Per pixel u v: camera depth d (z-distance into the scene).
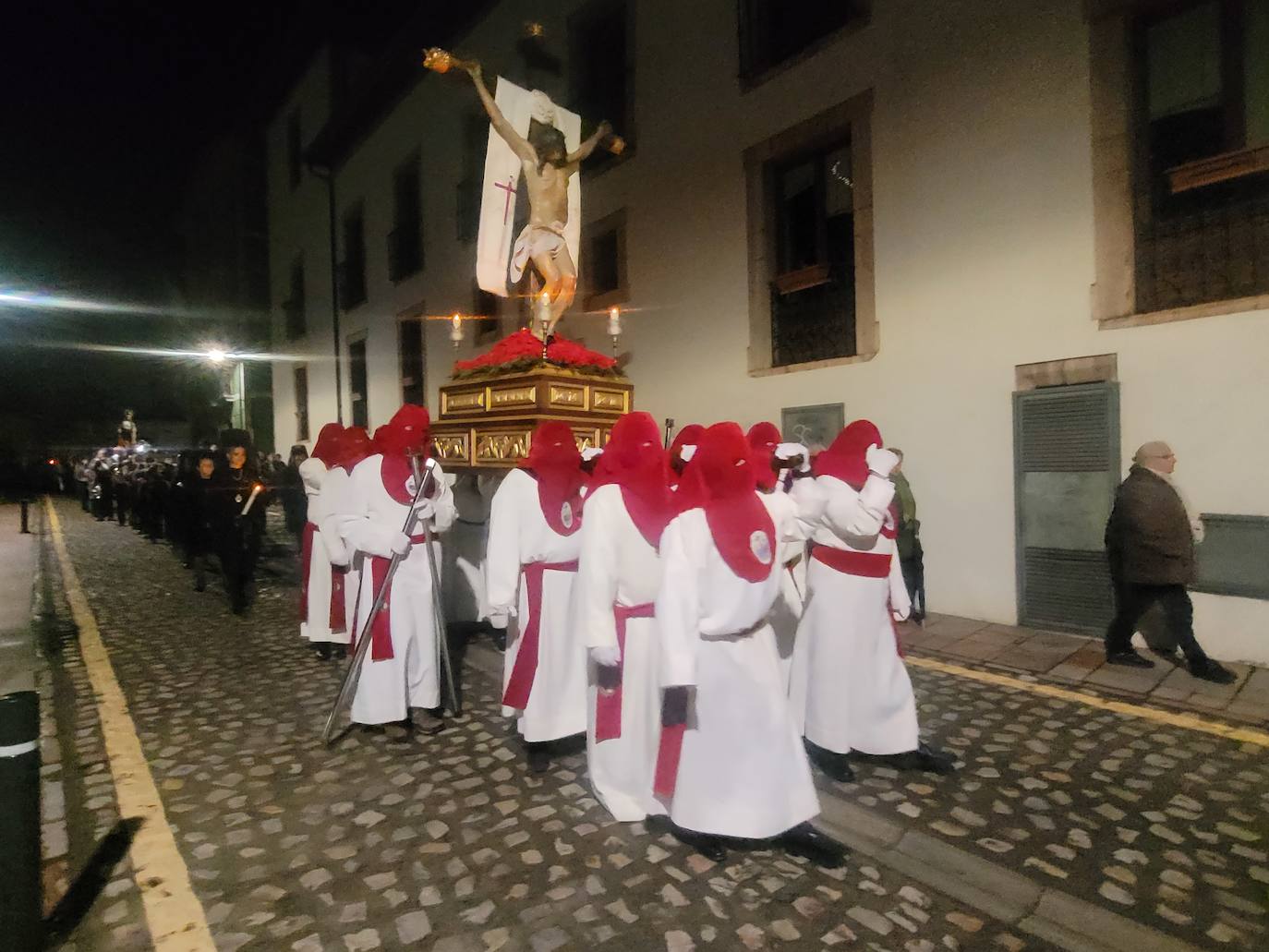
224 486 8.36
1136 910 2.81
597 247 11.30
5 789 2.51
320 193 20.92
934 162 7.12
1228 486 5.55
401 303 17.11
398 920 2.80
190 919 2.80
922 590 6.92
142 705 5.16
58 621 7.73
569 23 11.63
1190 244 5.87
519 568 4.09
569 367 5.61
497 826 3.47
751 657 3.10
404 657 4.50
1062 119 6.29
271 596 9.12
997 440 6.77
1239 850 3.20
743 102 8.89
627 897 2.92
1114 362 6.05
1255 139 5.72
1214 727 4.49
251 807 3.67
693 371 9.67
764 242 8.77
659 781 3.10
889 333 7.54
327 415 21.03
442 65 6.10
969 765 4.02
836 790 3.75
